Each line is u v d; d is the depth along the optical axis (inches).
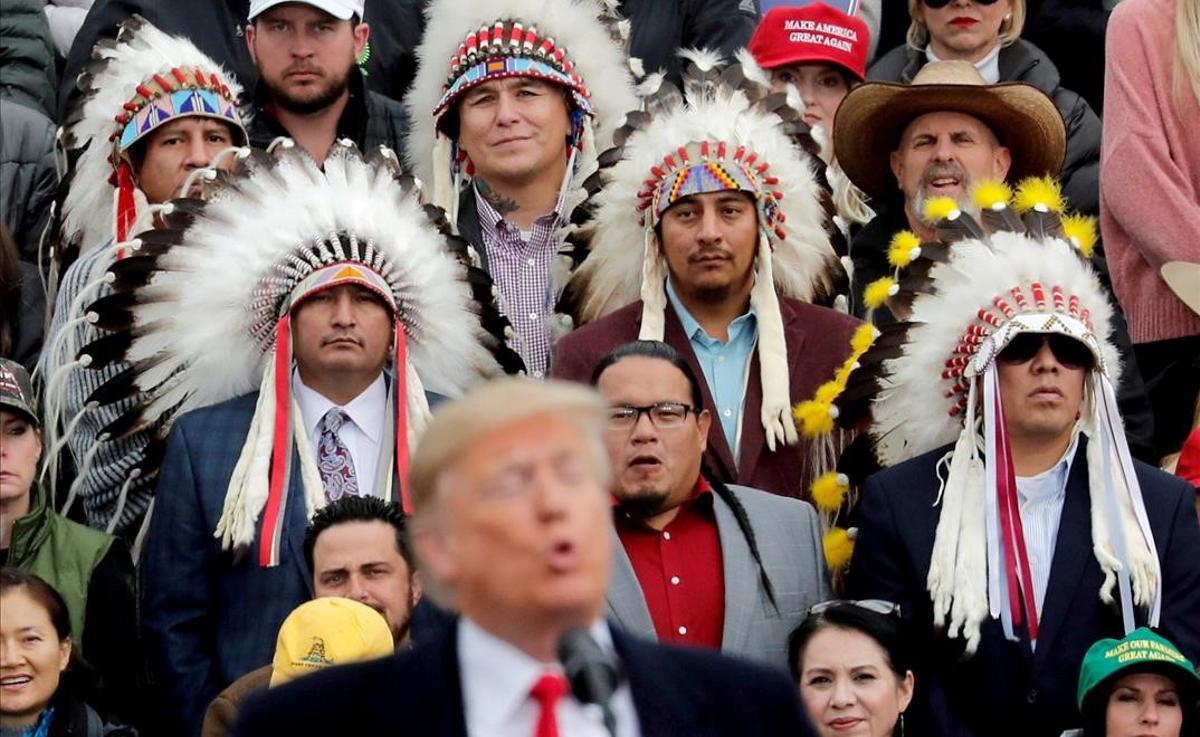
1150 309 1003.3
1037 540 810.8
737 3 1168.8
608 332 922.1
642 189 940.6
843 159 1028.5
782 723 441.7
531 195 1016.9
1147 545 804.0
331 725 427.8
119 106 987.3
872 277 1008.2
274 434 850.1
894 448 864.9
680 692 438.9
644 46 1144.8
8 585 780.6
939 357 845.8
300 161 911.7
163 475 850.8
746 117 947.3
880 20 1242.6
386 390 876.6
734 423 904.3
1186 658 791.7
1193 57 1005.8
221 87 994.7
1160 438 998.4
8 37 1137.4
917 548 810.8
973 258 847.1
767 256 921.5
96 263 946.1
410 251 890.1
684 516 816.3
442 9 1041.5
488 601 421.7
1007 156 1013.8
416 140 1048.8
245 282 881.5
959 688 795.4
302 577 826.2
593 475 421.7
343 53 1050.1
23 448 856.9
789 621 805.9
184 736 811.4
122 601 848.3
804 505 838.5
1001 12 1119.0
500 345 921.5
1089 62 1211.9
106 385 893.2
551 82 1015.6
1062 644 791.7
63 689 796.6
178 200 909.8
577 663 408.5
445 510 420.5
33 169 1084.5
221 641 823.7
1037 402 813.9
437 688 428.1
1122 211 1007.0
